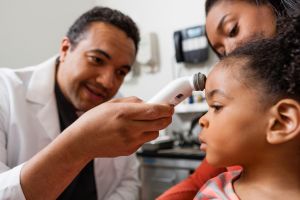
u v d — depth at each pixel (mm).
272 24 794
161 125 623
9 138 1072
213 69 665
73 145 604
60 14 2436
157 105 600
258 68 596
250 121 585
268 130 576
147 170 1992
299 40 591
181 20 2322
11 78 1154
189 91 667
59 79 1192
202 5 2219
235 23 865
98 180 1275
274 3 827
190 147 2037
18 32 2168
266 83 581
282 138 560
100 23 1084
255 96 584
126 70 1137
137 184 1416
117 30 1079
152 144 1966
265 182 603
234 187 635
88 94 1109
